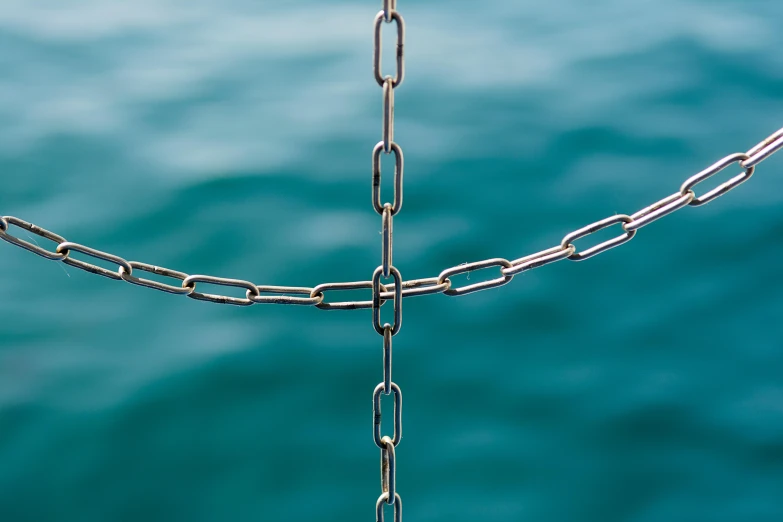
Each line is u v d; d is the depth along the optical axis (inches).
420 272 476.4
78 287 480.4
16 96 659.4
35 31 759.7
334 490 374.3
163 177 562.3
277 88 660.7
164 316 460.8
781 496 368.8
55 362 433.4
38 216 529.3
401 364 427.5
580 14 767.7
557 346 438.9
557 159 572.1
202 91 662.5
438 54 698.8
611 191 541.3
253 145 592.1
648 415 402.9
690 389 415.2
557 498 368.2
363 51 709.3
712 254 496.7
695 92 644.1
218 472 382.0
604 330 448.5
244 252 496.1
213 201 539.8
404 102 634.8
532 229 510.3
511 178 553.3
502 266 162.1
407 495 369.7
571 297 466.9
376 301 145.3
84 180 563.5
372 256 489.4
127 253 499.2
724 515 362.9
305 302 161.5
